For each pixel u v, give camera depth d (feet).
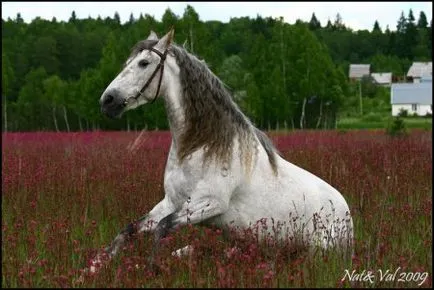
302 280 24.76
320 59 262.67
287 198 30.55
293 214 30.66
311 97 248.52
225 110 29.48
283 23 267.80
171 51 29.53
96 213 40.96
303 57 261.44
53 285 24.32
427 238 32.45
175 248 29.55
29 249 29.45
